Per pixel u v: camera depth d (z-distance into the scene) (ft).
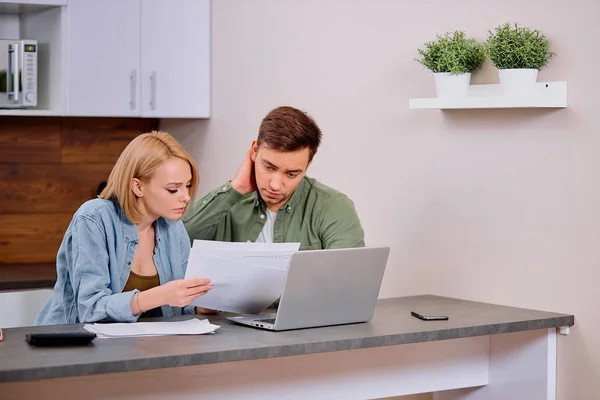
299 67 13.07
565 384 9.96
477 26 10.70
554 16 9.92
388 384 9.48
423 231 11.47
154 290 8.59
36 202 15.47
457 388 10.15
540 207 10.14
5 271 14.24
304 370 8.87
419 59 11.33
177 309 9.76
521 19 10.27
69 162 15.69
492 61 10.10
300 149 9.55
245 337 8.19
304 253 8.35
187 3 14.67
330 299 8.73
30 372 6.75
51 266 14.97
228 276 8.69
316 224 10.36
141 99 14.38
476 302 10.47
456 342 10.04
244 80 14.08
